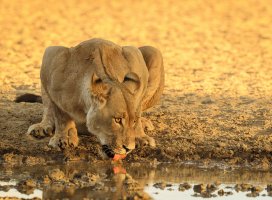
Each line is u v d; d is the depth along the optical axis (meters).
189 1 40.75
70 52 13.14
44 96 14.01
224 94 17.53
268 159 13.49
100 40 13.23
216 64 22.28
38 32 28.23
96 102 12.10
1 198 10.66
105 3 38.88
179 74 20.28
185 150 13.63
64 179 11.88
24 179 11.89
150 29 30.14
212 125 14.80
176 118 15.09
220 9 37.81
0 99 16.27
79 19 32.53
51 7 36.47
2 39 26.27
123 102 12.07
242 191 11.63
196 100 16.80
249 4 39.91
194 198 11.14
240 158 13.49
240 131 14.53
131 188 11.49
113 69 12.84
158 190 11.52
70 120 13.49
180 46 25.89
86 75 12.64
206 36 28.67
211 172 12.77
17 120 14.70
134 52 13.53
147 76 13.86
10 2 37.56
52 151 13.39
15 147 13.47
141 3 39.31
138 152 13.52
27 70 20.38
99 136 12.23
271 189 11.73
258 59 23.53
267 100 16.89
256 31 30.55
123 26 30.75
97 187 11.47
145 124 14.35
